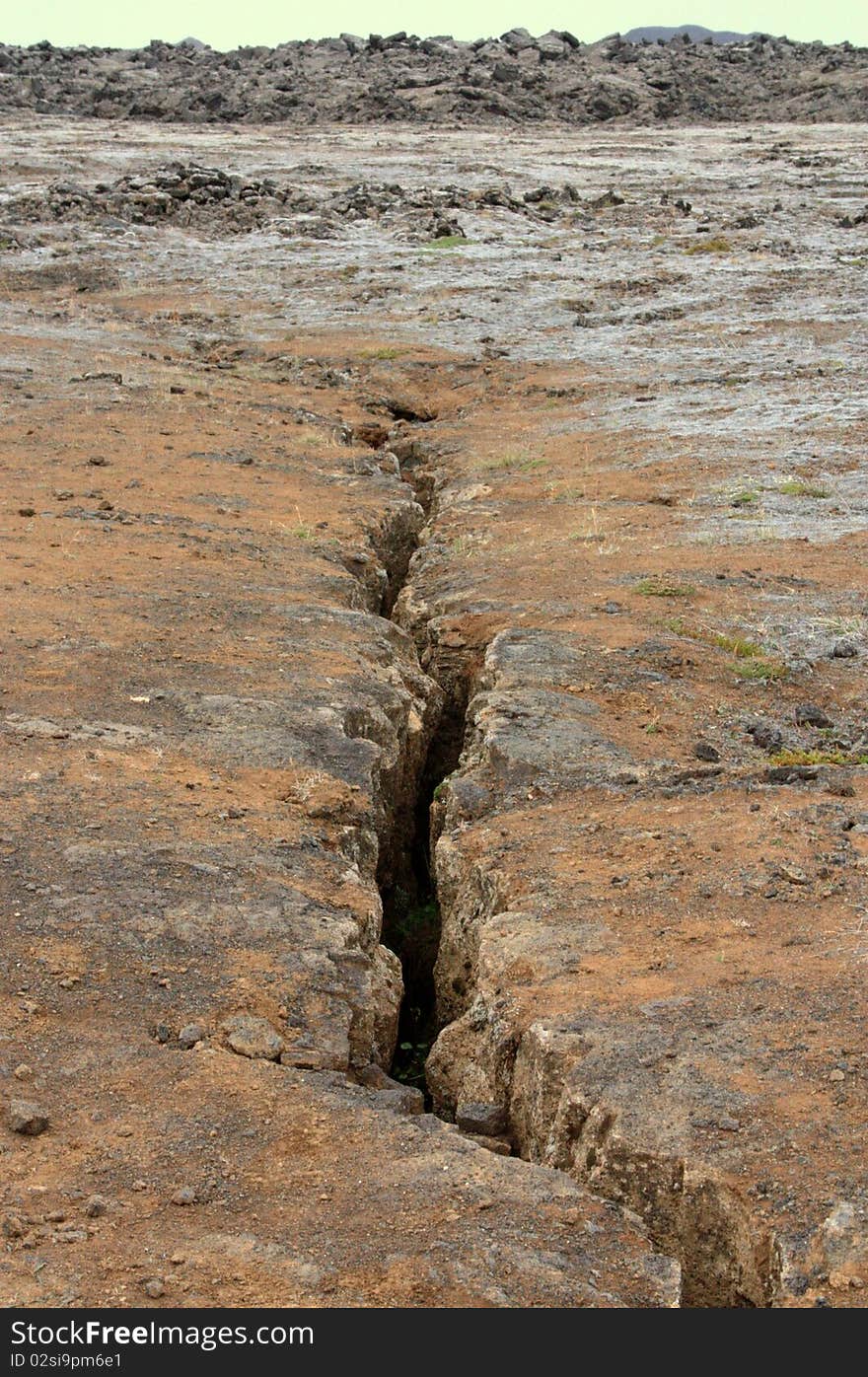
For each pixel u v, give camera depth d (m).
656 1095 4.91
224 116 62.16
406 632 11.49
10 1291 3.92
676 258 31.38
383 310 27.98
